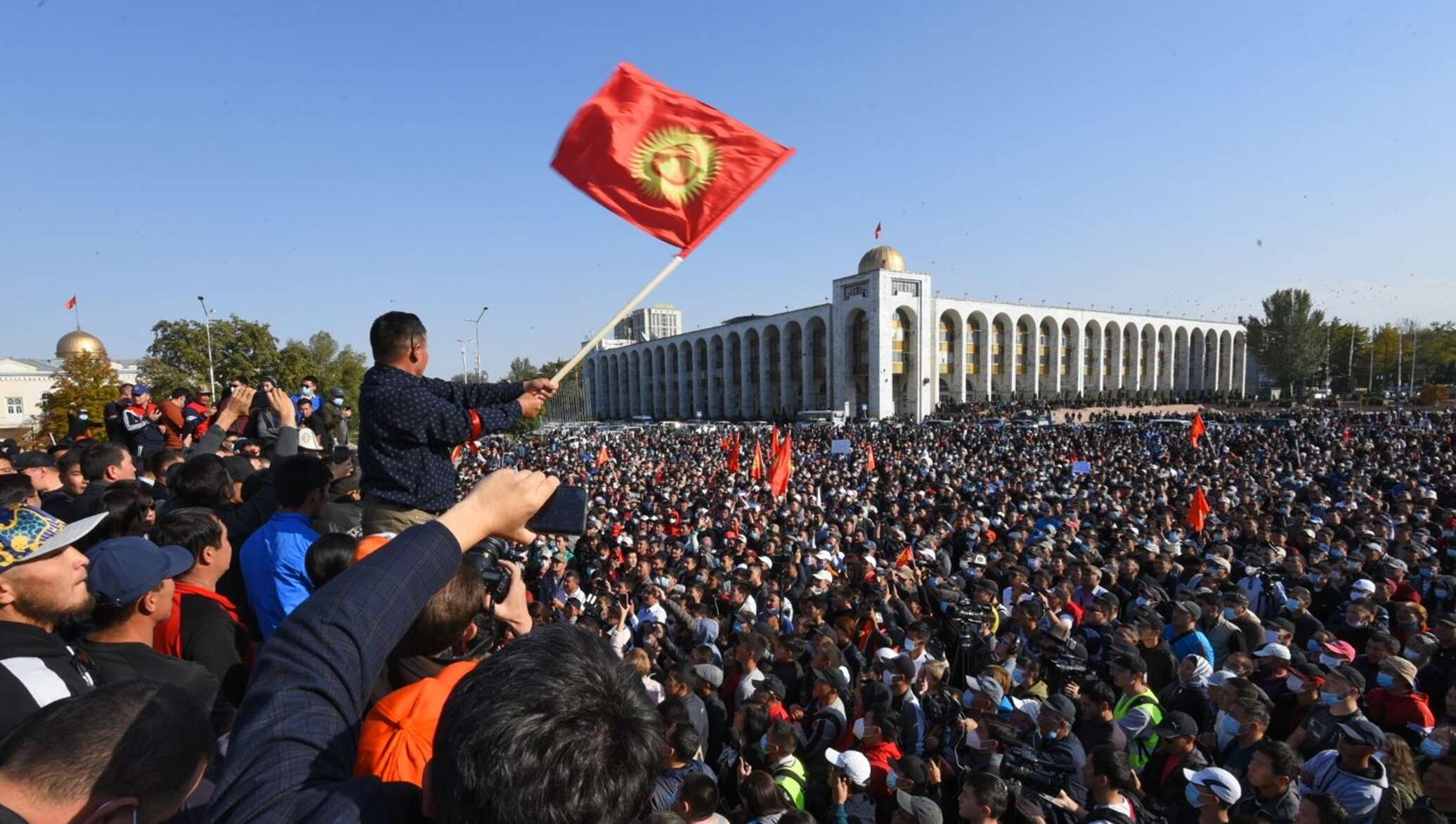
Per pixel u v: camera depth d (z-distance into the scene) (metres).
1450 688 5.73
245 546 3.26
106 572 2.52
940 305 73.38
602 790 0.99
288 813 1.02
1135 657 6.16
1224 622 7.71
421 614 1.64
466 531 1.51
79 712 1.41
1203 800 4.51
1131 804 4.60
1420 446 28.75
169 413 9.70
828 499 19.97
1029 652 7.33
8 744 1.40
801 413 70.44
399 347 3.21
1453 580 8.87
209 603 3.13
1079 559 10.53
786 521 14.97
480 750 0.98
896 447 37.16
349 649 1.24
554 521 1.70
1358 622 7.51
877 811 5.57
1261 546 10.25
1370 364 87.38
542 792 0.95
